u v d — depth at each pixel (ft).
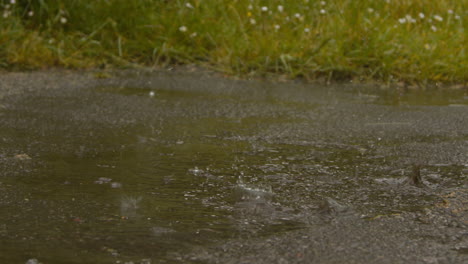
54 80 21.86
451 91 21.54
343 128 14.90
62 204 8.83
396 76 23.47
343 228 7.94
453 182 10.20
